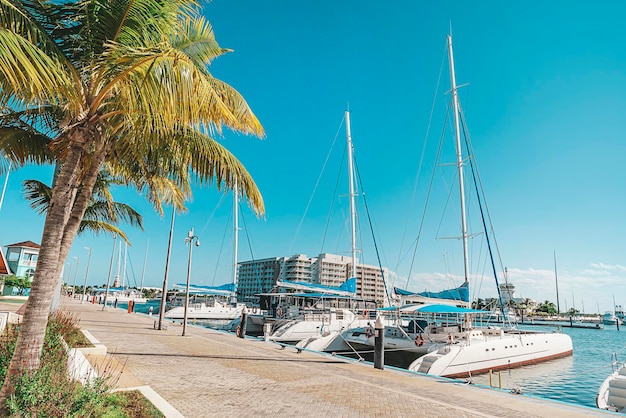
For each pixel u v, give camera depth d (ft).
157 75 17.95
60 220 19.20
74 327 44.21
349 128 128.88
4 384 17.13
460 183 90.07
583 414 25.05
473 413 24.58
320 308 99.76
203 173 26.71
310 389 29.96
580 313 453.17
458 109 95.04
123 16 20.57
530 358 72.28
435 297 77.56
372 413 24.06
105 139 24.62
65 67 19.13
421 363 57.57
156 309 192.34
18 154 28.73
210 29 26.09
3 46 13.50
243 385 30.32
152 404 21.52
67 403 16.57
